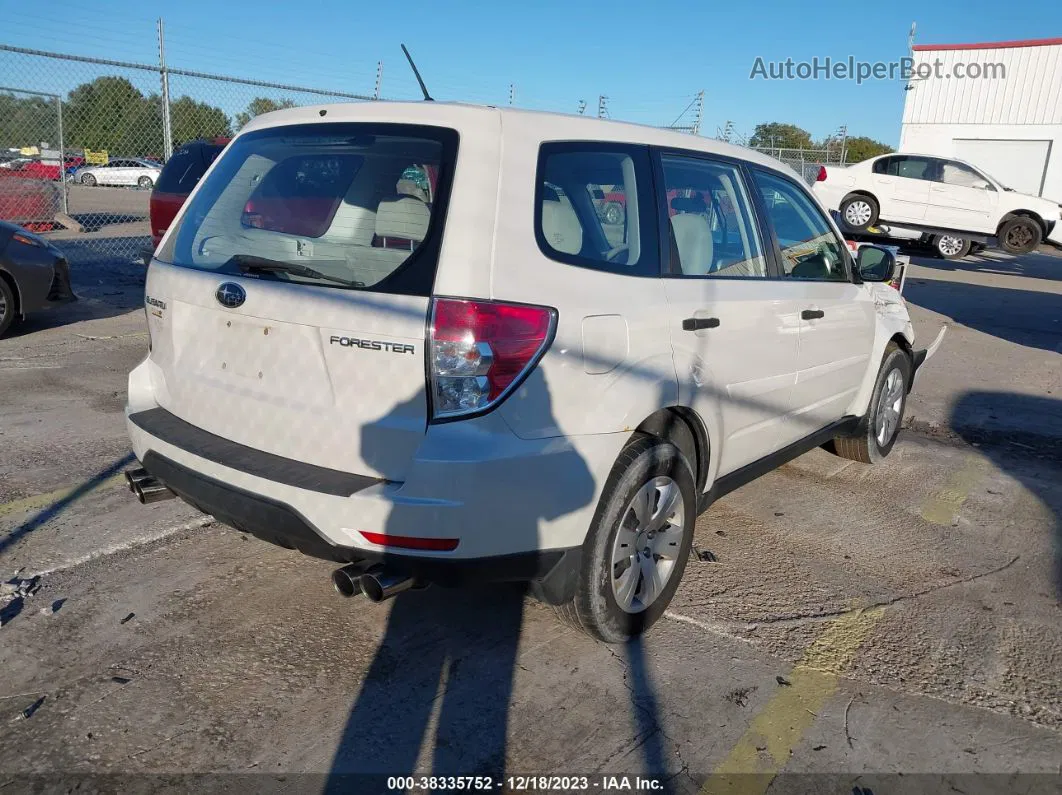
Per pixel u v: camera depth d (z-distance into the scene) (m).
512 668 3.05
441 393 2.52
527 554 2.70
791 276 4.12
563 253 2.79
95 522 4.04
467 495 2.52
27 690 2.79
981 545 4.36
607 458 2.84
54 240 14.04
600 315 2.82
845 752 2.70
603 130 3.14
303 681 2.92
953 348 9.77
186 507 4.28
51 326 8.35
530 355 2.60
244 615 3.31
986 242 17.86
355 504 2.54
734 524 4.48
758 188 3.97
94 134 14.04
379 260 2.66
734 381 3.55
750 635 3.36
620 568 3.11
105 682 2.85
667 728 2.77
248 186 3.12
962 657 3.28
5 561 3.62
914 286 15.39
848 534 4.42
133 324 8.63
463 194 2.62
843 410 4.93
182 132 13.30
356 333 2.60
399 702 2.83
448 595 3.54
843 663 3.20
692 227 3.42
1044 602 3.76
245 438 2.93
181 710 2.73
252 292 2.83
